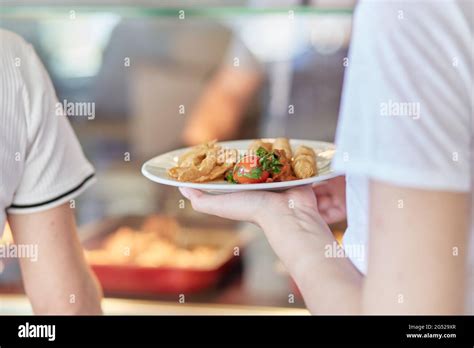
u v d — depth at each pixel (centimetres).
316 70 221
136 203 210
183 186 106
